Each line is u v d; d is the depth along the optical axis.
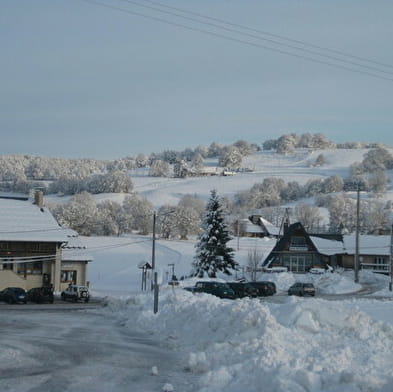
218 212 78.62
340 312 19.00
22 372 15.09
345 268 95.25
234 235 137.62
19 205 71.00
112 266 93.81
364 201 165.75
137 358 17.84
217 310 21.92
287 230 90.00
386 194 192.25
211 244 77.38
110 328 27.11
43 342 20.72
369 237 98.25
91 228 148.25
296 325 18.31
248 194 193.75
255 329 17.64
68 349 19.23
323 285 71.06
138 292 65.81
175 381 14.45
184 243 121.12
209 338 19.72
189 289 52.66
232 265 78.50
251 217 149.75
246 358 15.16
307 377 11.92
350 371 12.20
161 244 116.62
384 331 18.19
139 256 102.44
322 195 186.88
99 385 13.89
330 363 13.91
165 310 27.41
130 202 160.62
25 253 64.62
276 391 11.67
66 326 27.72
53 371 15.37
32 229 66.44
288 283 72.81
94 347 19.92
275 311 20.70
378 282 81.00
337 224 152.00
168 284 60.44
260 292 60.25
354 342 16.80
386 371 13.12
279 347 15.57
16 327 26.48
